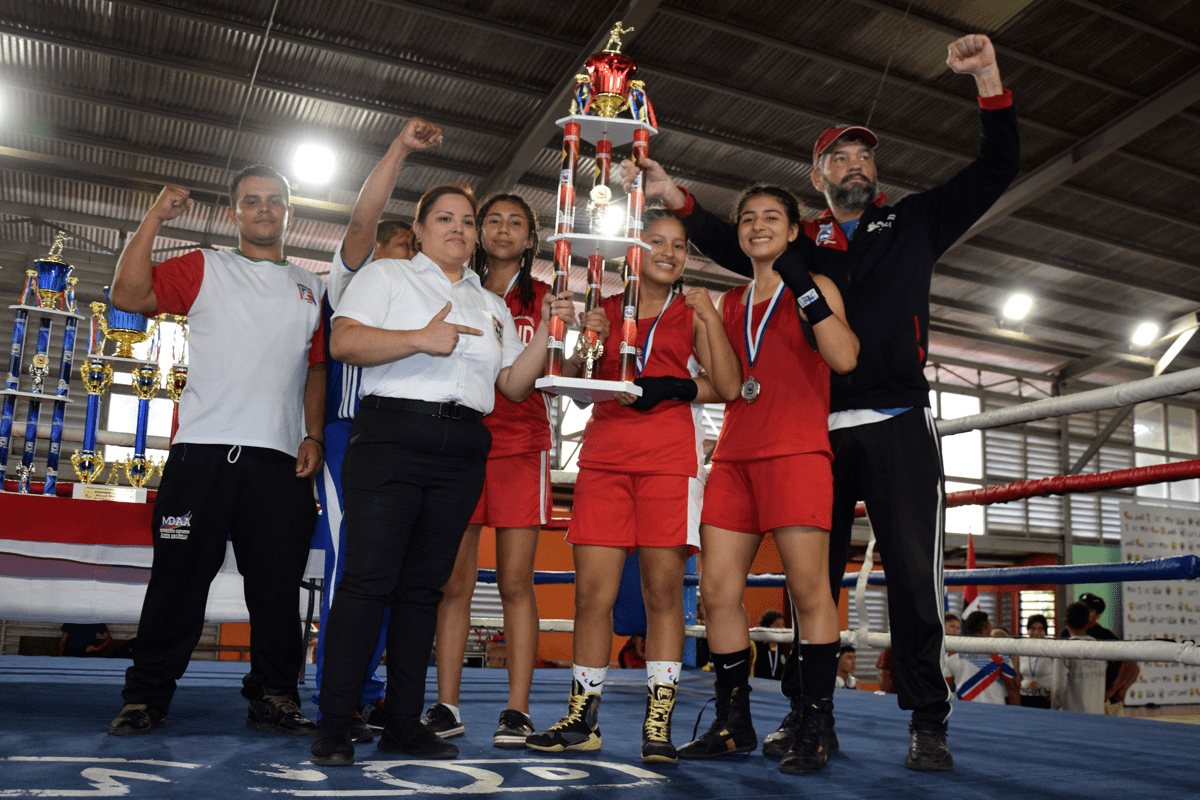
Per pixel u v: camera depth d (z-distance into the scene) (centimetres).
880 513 220
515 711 231
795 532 214
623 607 451
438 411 199
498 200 267
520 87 955
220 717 252
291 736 221
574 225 230
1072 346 1662
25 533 265
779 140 1080
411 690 200
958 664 590
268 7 843
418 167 1091
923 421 223
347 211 1133
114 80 923
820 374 222
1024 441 1748
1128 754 237
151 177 1062
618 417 230
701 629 502
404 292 207
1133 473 303
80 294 1188
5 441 358
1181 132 1085
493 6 859
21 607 289
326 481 242
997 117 225
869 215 244
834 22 902
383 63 913
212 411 232
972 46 223
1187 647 283
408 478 196
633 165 225
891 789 177
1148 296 1489
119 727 210
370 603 190
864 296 231
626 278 221
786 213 236
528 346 225
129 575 300
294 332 244
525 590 243
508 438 248
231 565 313
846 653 849
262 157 1052
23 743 193
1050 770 206
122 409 1186
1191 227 1272
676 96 992
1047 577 322
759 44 920
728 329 242
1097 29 924
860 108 1028
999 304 1503
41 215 1145
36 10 831
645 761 203
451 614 246
